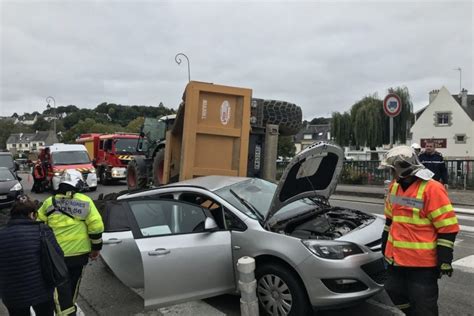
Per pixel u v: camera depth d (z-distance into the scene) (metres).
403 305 3.71
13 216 3.51
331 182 5.47
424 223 3.41
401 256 3.49
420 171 3.46
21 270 3.36
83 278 6.17
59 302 3.95
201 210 4.76
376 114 41.84
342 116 45.97
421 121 47.59
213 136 8.45
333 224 5.18
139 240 4.52
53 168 18.55
